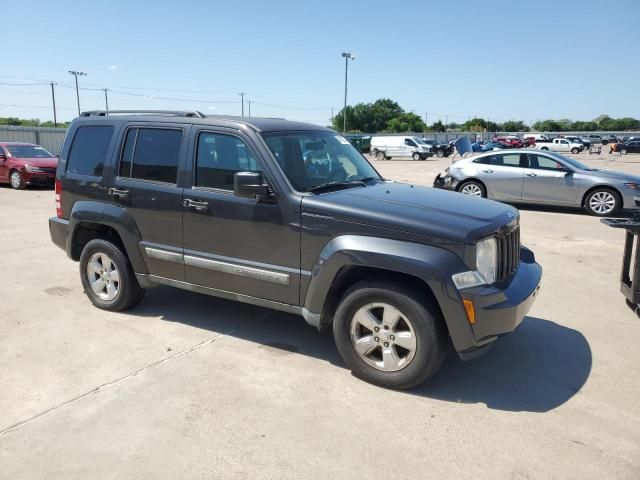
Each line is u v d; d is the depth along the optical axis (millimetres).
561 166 12672
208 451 3098
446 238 3539
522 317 3822
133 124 4961
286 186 4078
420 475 2912
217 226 4422
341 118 110312
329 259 3836
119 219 4988
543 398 3773
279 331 4902
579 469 2979
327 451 3107
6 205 12883
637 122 150625
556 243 9172
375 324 3820
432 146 47094
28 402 3613
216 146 4461
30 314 5266
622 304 5859
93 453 3076
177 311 5387
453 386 3930
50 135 32750
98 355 4348
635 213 5484
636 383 4020
